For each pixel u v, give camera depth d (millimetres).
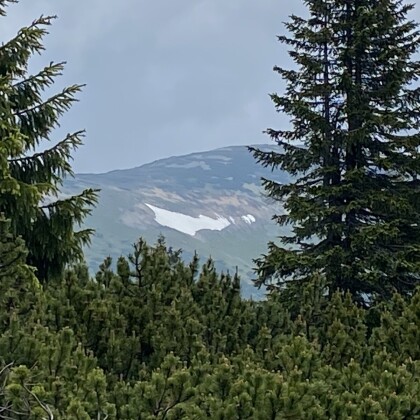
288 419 21969
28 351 26031
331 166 74438
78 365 26359
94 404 23422
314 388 23703
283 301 69750
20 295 36375
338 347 34438
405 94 78062
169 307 36656
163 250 46344
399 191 76062
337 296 43094
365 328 39406
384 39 78375
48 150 47906
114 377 29734
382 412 23266
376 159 73250
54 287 45938
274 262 72125
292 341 30312
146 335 34344
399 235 72625
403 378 26203
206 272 45531
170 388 23422
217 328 37844
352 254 71688
